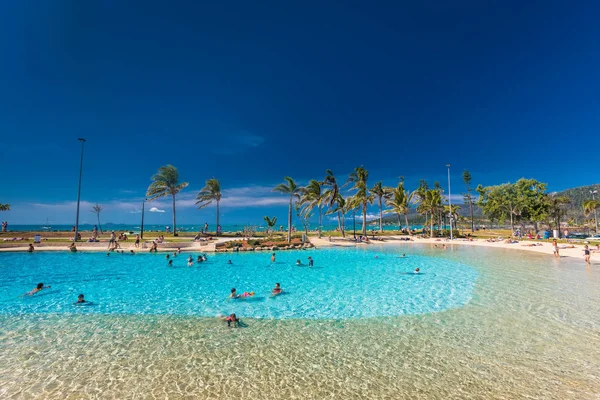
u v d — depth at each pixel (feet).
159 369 23.30
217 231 171.42
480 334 30.35
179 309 39.68
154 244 108.68
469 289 50.42
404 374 22.57
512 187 209.36
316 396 19.70
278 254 106.01
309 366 23.86
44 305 41.96
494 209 219.20
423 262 85.30
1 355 25.77
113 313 38.04
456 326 32.68
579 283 54.08
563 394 19.93
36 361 24.67
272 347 27.43
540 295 45.83
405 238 172.76
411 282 57.06
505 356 25.46
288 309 39.42
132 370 23.15
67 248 111.75
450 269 72.33
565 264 77.46
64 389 20.53
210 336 30.14
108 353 26.20
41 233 161.58
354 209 182.60
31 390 20.39
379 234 197.47
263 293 48.65
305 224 171.32
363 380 21.72
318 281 58.80
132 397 19.57
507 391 20.33
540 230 247.29
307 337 29.78
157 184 162.81
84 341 28.86
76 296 47.29
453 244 148.97
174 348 27.20
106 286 54.90
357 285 54.75
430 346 27.55
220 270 73.31
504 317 35.53
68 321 34.81
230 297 45.91
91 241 125.90
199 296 46.85
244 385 20.99
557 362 24.38
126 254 103.45
